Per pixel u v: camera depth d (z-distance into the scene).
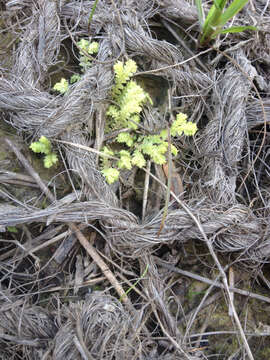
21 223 0.08
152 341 0.08
